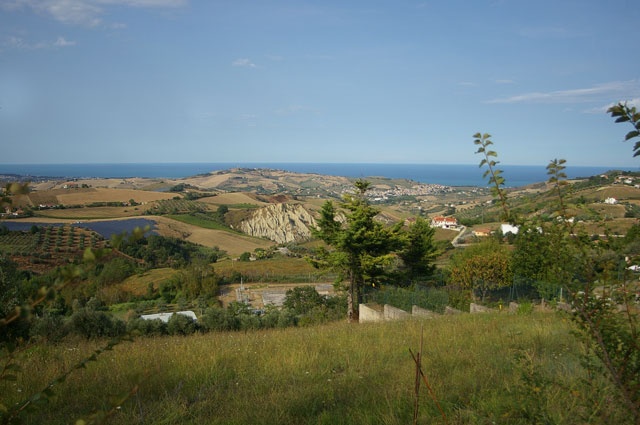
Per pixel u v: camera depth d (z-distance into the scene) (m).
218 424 4.12
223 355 7.14
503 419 3.60
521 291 18.59
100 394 4.91
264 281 53.56
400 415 4.14
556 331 8.24
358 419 4.12
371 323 12.61
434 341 8.05
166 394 4.78
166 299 46.03
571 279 2.56
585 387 3.04
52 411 4.42
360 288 25.72
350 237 23.83
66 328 14.42
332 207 25.39
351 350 7.43
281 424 4.10
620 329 2.42
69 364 6.35
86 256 1.48
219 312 21.17
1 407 1.92
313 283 52.38
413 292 20.91
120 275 50.50
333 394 4.91
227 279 52.75
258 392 5.08
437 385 4.95
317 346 7.89
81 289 43.31
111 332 15.12
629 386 2.34
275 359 6.79
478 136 2.81
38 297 1.55
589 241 2.52
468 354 6.66
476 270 23.67
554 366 5.31
